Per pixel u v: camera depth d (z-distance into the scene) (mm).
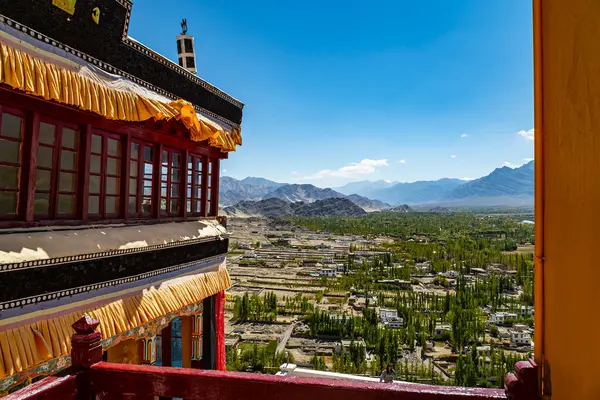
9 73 4453
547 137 2477
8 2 4508
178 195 8742
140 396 2861
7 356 4402
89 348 2924
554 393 2271
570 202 2162
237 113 10250
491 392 2471
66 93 5094
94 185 6352
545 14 2512
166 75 7391
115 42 6086
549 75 2449
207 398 2697
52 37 5039
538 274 2516
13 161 5102
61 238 5309
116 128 6699
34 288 4797
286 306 91250
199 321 9023
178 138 8516
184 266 7980
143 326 6957
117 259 6133
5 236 4734
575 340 2062
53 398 2609
